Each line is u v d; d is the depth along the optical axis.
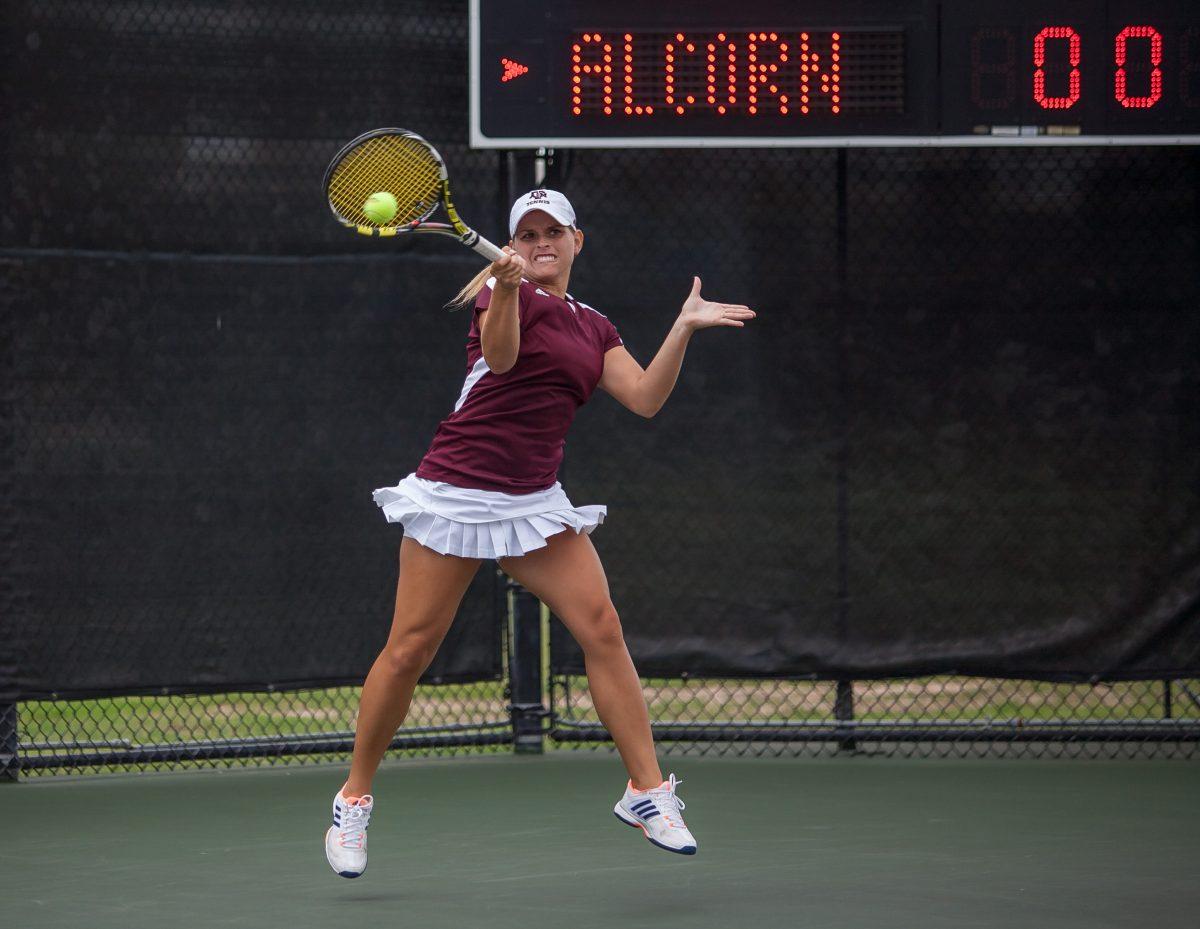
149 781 21.02
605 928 13.36
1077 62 21.78
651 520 22.42
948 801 19.48
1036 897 14.47
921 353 22.47
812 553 22.48
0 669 20.73
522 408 14.05
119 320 21.03
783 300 22.44
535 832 17.69
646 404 14.32
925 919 13.62
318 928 13.48
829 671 22.44
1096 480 22.47
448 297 22.16
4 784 20.80
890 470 22.50
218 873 15.73
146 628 21.16
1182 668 22.44
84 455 20.95
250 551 21.48
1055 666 22.44
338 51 21.75
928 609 22.50
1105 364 22.45
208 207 21.30
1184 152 22.47
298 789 20.45
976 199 22.48
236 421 21.42
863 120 21.72
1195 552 22.42
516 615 22.80
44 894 14.87
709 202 22.41
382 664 14.44
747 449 22.45
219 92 21.33
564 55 21.59
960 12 21.70
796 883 15.09
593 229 22.30
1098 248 22.48
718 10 21.62
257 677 21.50
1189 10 21.73
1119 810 18.89
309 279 21.66
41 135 20.77
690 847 14.11
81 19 20.88
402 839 17.33
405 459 22.00
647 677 22.36
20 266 20.72
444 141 22.16
